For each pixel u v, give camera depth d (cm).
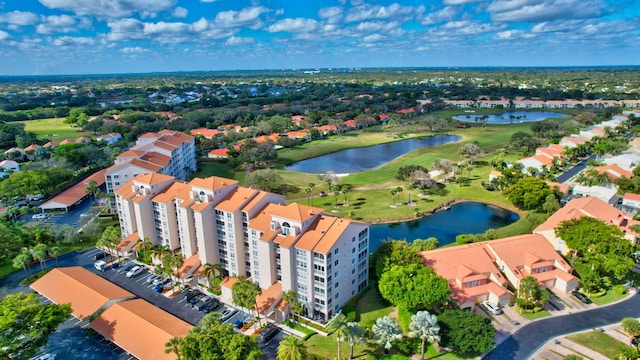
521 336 9638
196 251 12975
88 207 18775
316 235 10262
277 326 10275
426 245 12825
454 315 9312
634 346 9100
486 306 10738
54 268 12781
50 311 9262
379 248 11975
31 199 19838
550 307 10738
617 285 11438
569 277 11312
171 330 9444
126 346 9219
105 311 10269
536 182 17600
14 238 13812
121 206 14588
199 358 8000
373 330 8944
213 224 12319
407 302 9738
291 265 10338
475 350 8688
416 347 9194
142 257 13875
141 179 14150
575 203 14938
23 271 13275
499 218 17462
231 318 10700
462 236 14388
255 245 11412
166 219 13500
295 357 7906
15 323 8800
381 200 19362
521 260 11800
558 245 13225
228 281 11862
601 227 11981
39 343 8969
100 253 14512
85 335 10094
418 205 18612
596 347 9194
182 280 12238
